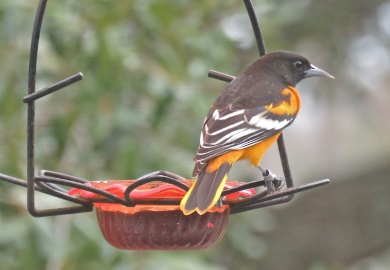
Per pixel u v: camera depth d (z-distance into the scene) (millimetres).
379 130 21391
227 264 15758
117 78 11641
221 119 8031
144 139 11961
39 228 10602
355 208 18109
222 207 7832
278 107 8375
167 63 11945
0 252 10938
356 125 22375
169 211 7688
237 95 8391
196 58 12266
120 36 11570
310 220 18031
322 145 22844
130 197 7316
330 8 15547
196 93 11875
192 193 7250
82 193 7633
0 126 11492
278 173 22234
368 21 15945
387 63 16469
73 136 12094
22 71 11547
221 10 12531
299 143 23156
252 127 8000
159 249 7887
